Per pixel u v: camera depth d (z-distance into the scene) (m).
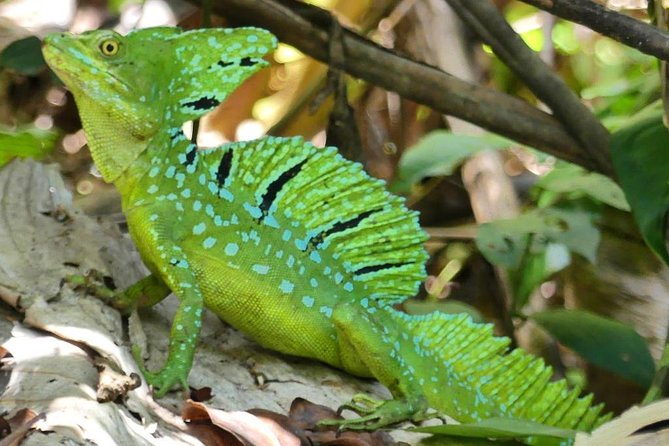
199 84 7.64
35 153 9.77
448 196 12.90
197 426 6.38
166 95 7.53
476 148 10.59
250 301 7.67
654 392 8.30
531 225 10.51
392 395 7.57
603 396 11.83
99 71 7.22
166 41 7.50
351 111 9.64
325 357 7.90
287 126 12.80
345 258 8.03
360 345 7.50
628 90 12.02
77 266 7.55
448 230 12.12
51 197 8.33
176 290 7.29
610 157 9.57
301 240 7.86
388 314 8.02
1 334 6.56
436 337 8.09
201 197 7.61
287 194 7.89
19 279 7.15
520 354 8.15
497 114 9.90
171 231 7.43
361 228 7.97
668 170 8.56
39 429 5.38
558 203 11.01
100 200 11.14
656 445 6.42
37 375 6.04
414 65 9.80
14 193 8.20
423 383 7.82
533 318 9.88
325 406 7.38
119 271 7.98
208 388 6.94
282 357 8.02
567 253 10.64
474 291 12.11
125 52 7.31
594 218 10.80
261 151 7.80
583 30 13.76
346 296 7.91
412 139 13.18
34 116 11.90
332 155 7.82
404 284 8.05
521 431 6.81
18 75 11.80
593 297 11.82
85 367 6.28
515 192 12.79
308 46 9.64
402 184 10.53
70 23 12.78
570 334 9.66
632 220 11.69
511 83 13.24
